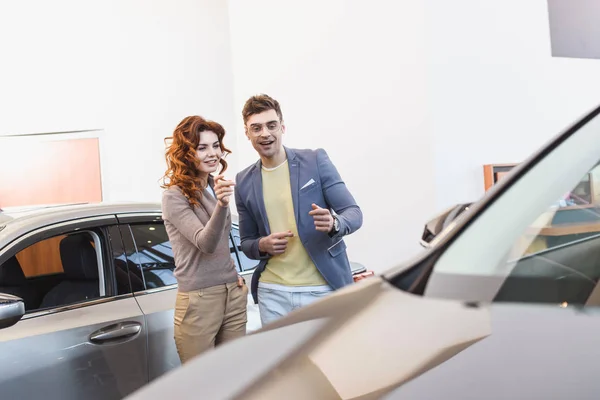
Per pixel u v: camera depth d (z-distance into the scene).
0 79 6.31
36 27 6.42
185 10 6.89
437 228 1.54
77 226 2.64
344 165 5.67
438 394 0.80
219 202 2.24
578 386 0.73
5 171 6.36
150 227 2.90
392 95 5.24
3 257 2.39
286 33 6.15
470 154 5.13
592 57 5.96
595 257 1.11
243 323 2.54
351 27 5.55
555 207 1.27
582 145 1.38
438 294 1.12
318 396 0.88
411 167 5.13
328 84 5.77
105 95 6.62
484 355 0.86
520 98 5.40
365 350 0.97
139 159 6.73
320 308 1.25
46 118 6.46
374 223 5.46
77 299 2.56
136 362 2.54
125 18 6.70
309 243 2.42
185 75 6.89
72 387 2.35
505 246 1.21
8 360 2.22
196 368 1.17
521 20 5.43
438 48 4.96
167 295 2.76
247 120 2.43
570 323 0.91
